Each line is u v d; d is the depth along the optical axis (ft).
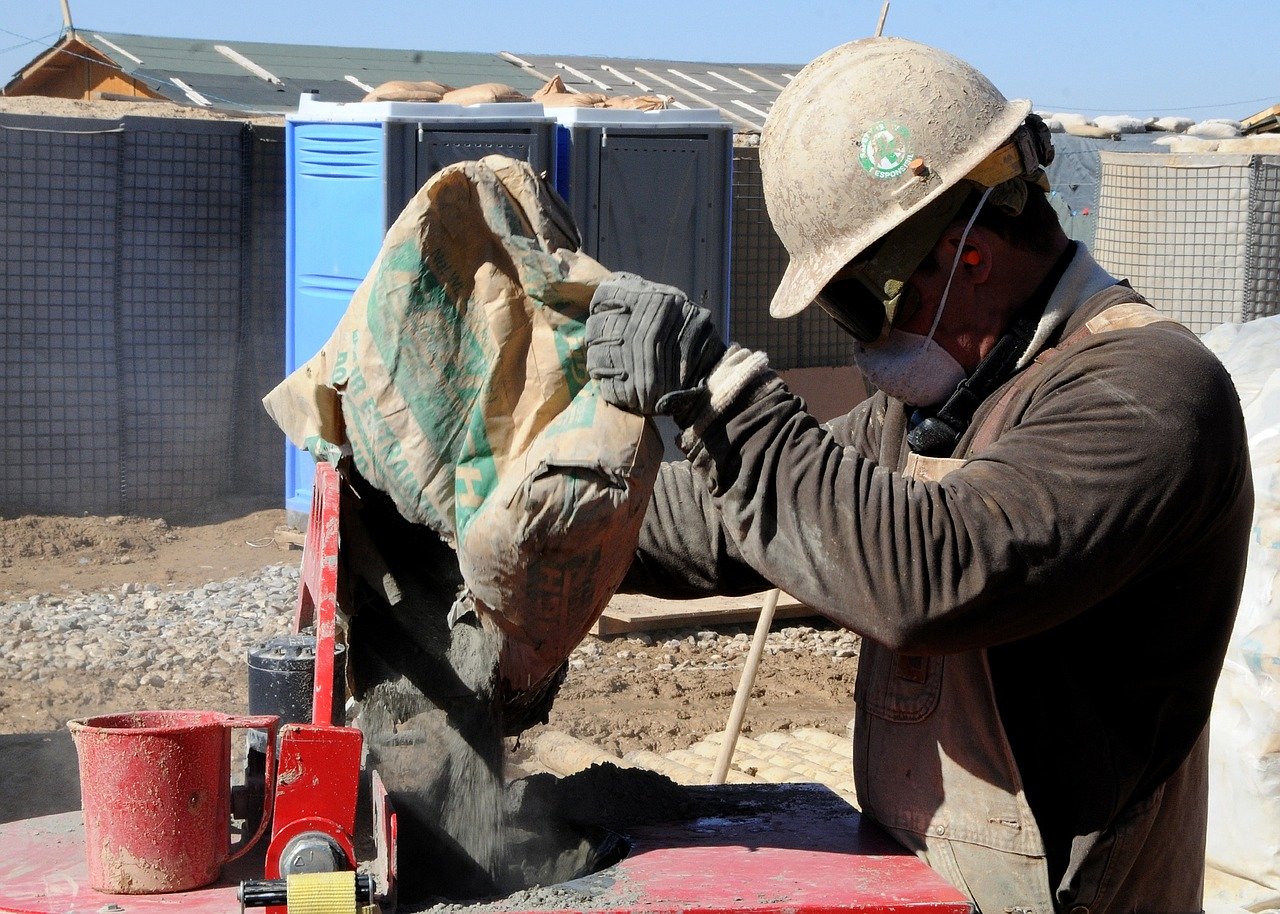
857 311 6.82
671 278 27.04
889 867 6.40
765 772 15.87
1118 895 6.67
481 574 6.42
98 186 30.32
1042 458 5.84
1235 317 34.71
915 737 6.65
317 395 6.89
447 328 6.59
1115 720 6.39
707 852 6.68
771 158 6.88
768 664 21.72
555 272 6.41
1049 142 6.72
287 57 84.84
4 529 28.89
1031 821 6.23
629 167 26.37
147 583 25.88
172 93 74.95
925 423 6.75
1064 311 6.47
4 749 16.14
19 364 30.09
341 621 7.18
